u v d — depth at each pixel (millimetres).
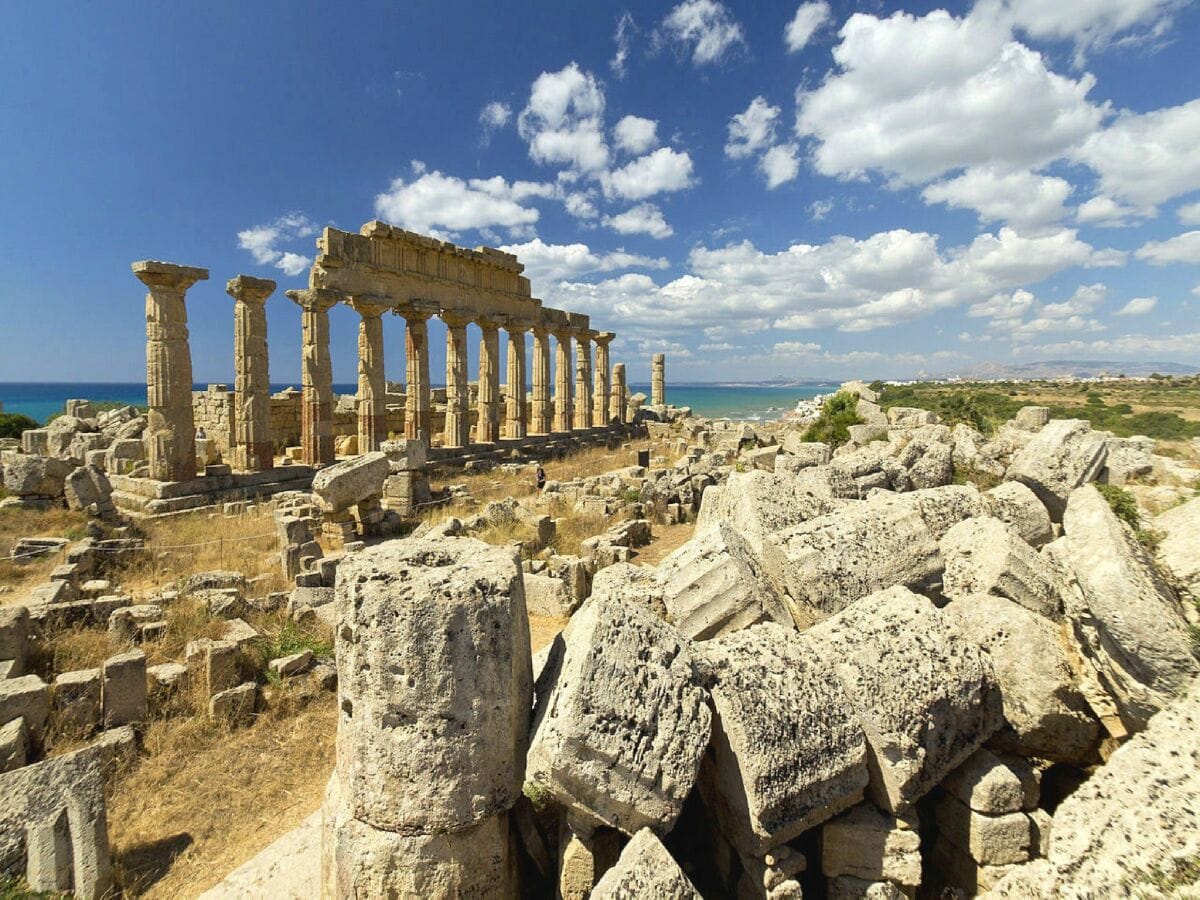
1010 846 4238
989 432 25938
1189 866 3033
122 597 10109
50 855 5016
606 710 3826
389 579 4098
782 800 3852
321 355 24375
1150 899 3061
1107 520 4773
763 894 3871
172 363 19391
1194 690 3820
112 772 6680
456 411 30594
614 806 3822
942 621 4723
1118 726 4660
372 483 16484
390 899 3881
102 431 31062
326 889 4340
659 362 56281
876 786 4238
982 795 4309
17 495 17156
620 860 3604
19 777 5273
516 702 4203
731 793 4020
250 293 21703
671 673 4039
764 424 45531
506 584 4156
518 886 4367
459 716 3918
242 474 21188
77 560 12398
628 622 4145
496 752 4035
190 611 9766
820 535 6059
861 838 4094
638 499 18344
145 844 5812
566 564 11461
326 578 11688
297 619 10031
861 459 13516
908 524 6105
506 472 27234
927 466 13984
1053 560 6012
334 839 4113
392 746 3893
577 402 43625
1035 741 4812
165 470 19328
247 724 7684
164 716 7527
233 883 5082
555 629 10469
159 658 8711
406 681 3881
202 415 29984
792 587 6082
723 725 4074
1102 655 4520
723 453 22828
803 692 4191
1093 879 3328
